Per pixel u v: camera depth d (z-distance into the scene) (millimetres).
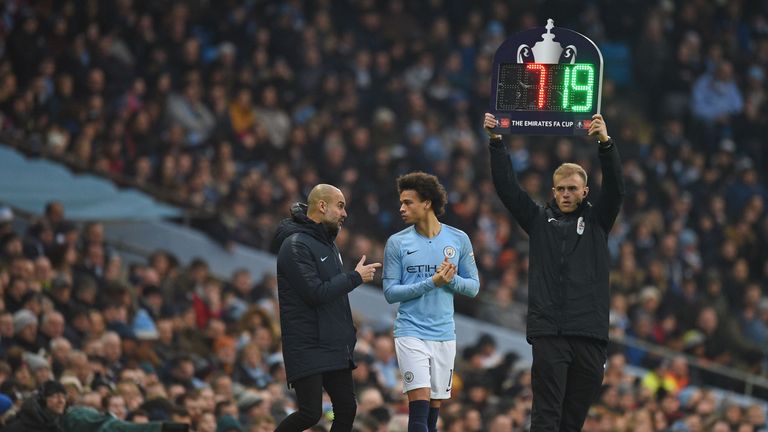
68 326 44875
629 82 88562
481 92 78875
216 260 61156
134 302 48000
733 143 85312
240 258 61719
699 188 78562
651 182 77062
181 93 65500
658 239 72688
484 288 64750
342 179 67125
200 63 68125
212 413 40188
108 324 45719
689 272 72250
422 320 31125
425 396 30781
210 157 63844
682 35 87375
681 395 57000
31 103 59250
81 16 65688
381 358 50812
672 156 80438
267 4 75062
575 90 29484
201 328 51062
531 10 86938
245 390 43250
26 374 39094
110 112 62094
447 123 75875
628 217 74375
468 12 84500
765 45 91375
